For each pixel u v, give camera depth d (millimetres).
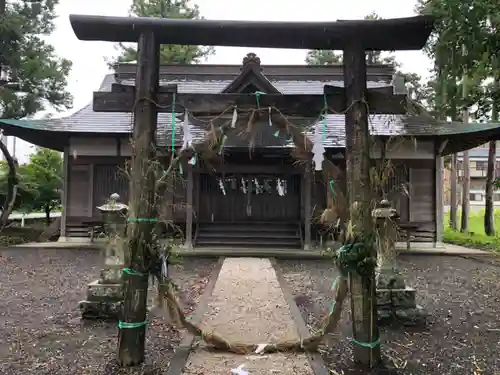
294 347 3693
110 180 12469
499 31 5047
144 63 3537
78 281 7105
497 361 3572
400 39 3639
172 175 3783
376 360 3430
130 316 3400
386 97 3600
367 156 3479
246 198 13141
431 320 4855
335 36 3623
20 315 4973
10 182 14891
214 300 5613
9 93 13234
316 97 3660
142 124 3482
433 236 12102
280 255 10250
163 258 3551
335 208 3705
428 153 12164
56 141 13000
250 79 11773
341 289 3555
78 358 3568
